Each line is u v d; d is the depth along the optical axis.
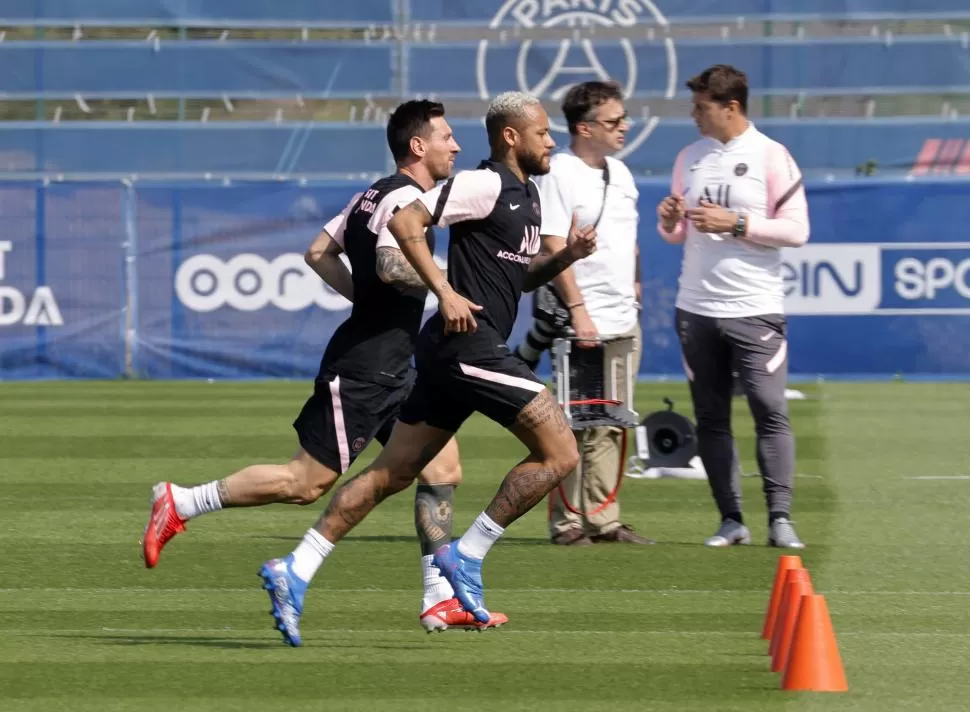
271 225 70.19
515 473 21.58
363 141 89.31
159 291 70.44
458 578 21.61
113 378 70.62
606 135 31.05
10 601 25.28
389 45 89.94
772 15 89.00
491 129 22.09
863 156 88.19
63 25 90.56
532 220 21.91
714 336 30.62
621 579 27.20
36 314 70.31
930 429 52.12
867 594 25.89
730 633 22.69
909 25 91.50
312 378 70.50
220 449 46.72
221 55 90.38
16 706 18.45
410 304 22.55
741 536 31.06
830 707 18.34
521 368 21.61
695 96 30.84
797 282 68.81
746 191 30.42
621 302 31.36
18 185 69.88
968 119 86.62
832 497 37.88
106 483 39.78
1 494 37.91
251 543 31.17
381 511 35.81
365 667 20.50
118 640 22.20
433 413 21.92
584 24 89.44
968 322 68.50
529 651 21.47
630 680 19.75
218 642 22.09
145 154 89.69
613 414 30.77
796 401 60.78
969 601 25.28
